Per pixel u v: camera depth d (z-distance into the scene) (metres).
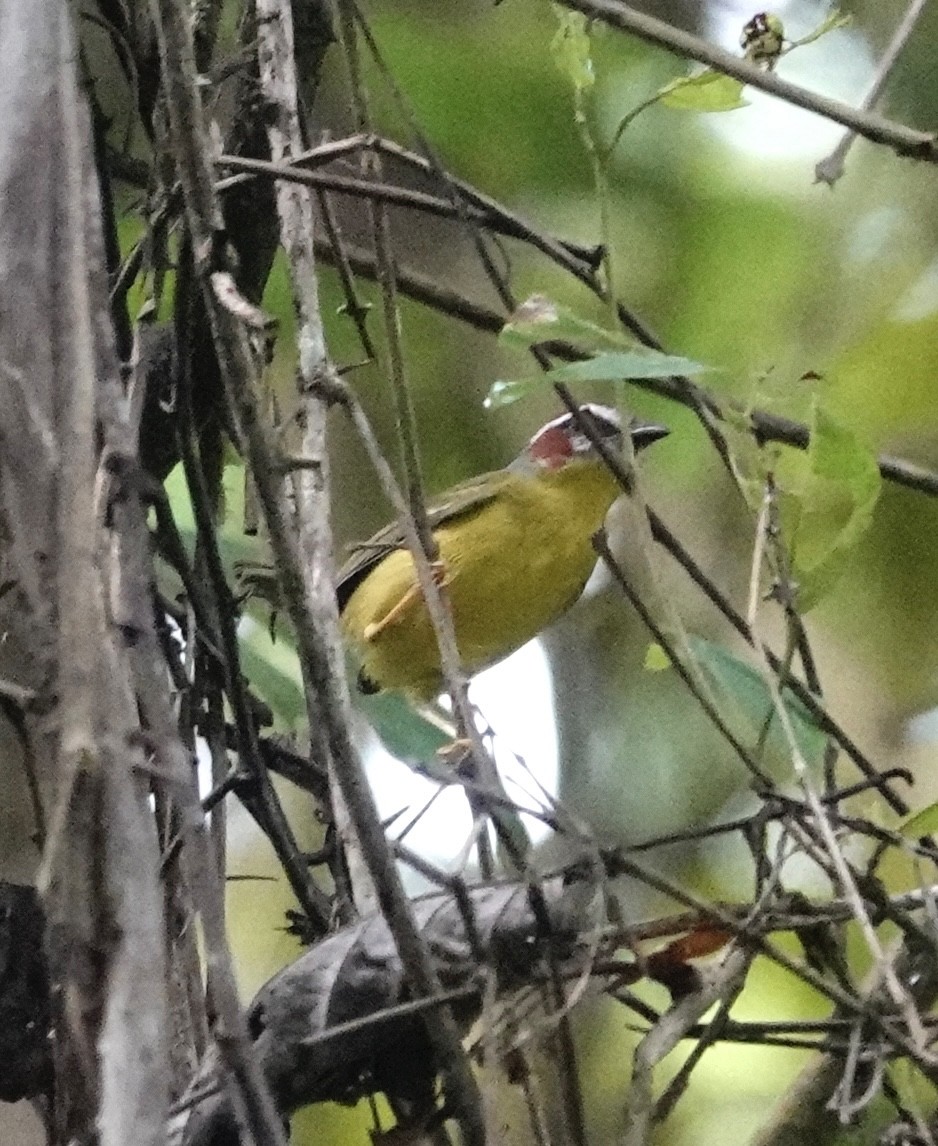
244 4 5.87
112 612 3.69
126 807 3.40
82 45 4.83
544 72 9.35
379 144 5.24
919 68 9.78
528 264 10.04
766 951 4.69
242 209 5.95
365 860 4.03
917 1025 4.51
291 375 7.86
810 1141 5.77
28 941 4.18
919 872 4.99
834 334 10.16
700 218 9.99
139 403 5.19
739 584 10.40
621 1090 7.97
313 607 4.36
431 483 10.65
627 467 5.42
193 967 4.91
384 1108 8.34
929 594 10.35
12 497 3.63
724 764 10.28
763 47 5.63
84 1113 3.29
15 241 3.78
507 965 4.56
